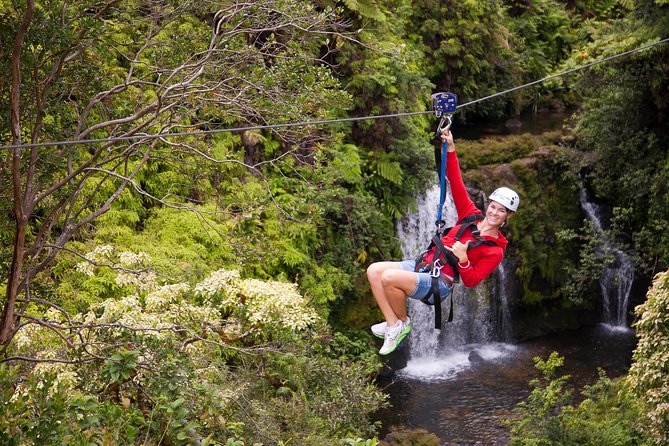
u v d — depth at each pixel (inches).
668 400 428.8
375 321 617.6
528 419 474.6
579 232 765.9
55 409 211.9
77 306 392.8
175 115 301.6
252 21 305.4
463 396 593.9
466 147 739.4
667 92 699.4
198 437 234.4
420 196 681.0
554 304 756.0
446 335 684.7
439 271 208.2
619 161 746.8
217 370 332.5
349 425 425.4
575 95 1026.7
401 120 645.3
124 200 471.8
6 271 297.4
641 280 762.2
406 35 812.6
